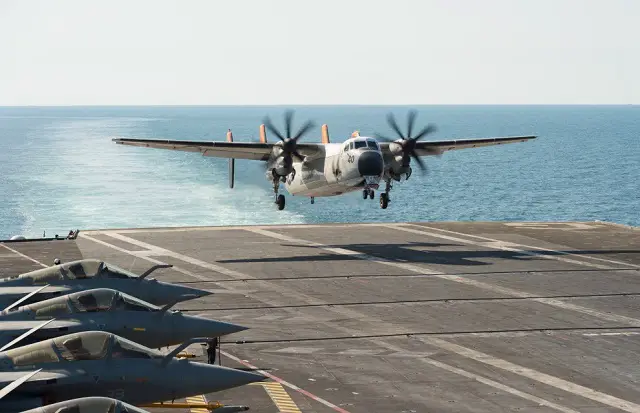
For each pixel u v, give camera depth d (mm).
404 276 51344
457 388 30109
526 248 62156
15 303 30719
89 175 177500
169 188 153875
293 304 43844
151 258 57375
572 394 29500
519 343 36344
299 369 32406
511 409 27875
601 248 62219
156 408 27688
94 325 28844
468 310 42562
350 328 38812
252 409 27750
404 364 33125
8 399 23141
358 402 28562
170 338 29938
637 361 33656
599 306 43531
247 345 35812
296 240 65750
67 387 23812
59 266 34344
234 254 59156
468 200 153500
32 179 169625
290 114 65750
